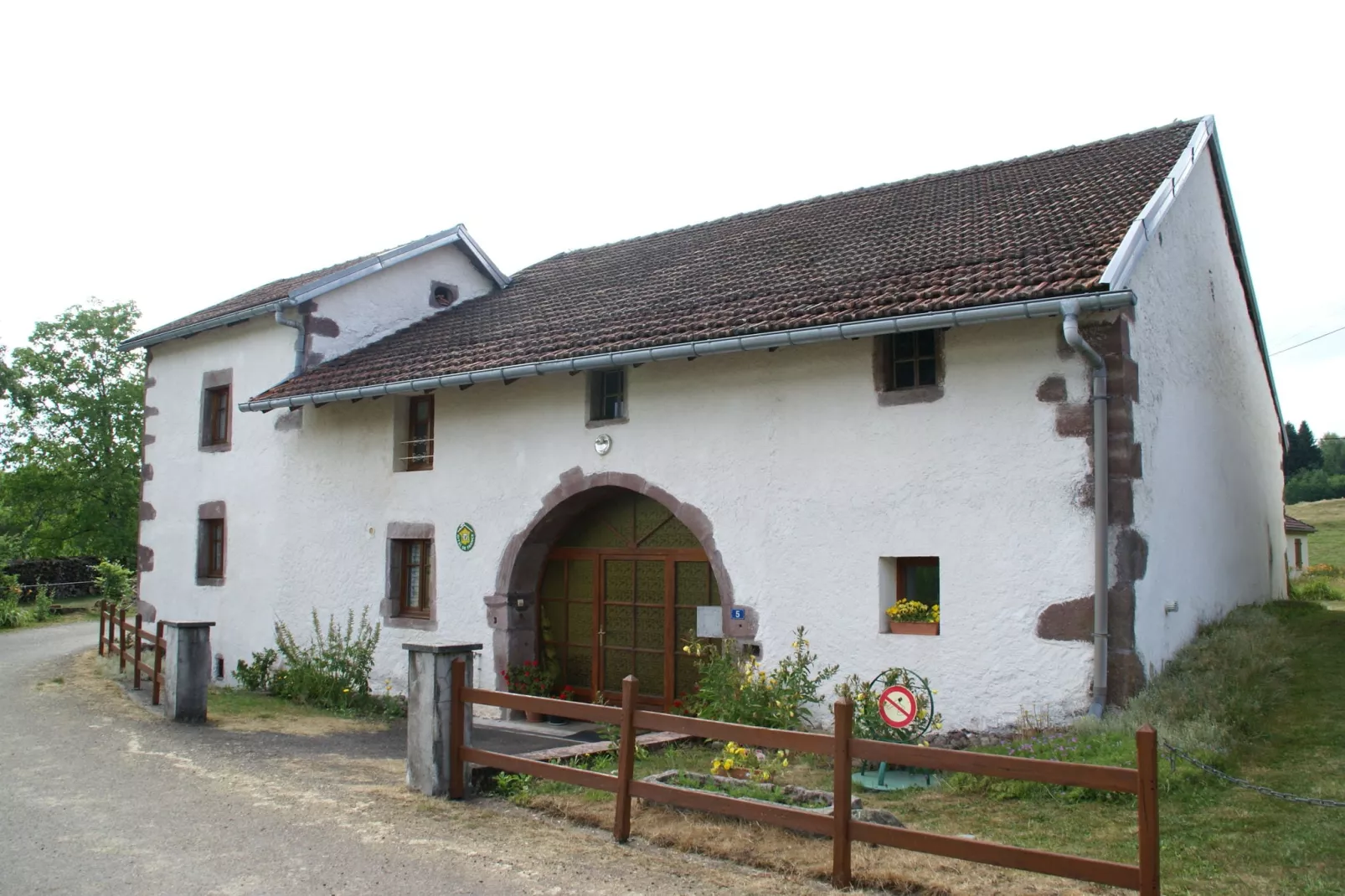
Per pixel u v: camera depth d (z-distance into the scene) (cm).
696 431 1013
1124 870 433
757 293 1034
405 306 1478
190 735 971
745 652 960
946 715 840
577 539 1195
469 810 677
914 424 879
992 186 1195
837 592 910
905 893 502
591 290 1344
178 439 1570
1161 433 886
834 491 920
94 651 1662
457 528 1208
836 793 518
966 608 839
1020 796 673
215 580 1480
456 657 736
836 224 1258
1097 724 744
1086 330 809
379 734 1020
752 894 506
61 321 3578
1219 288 1216
